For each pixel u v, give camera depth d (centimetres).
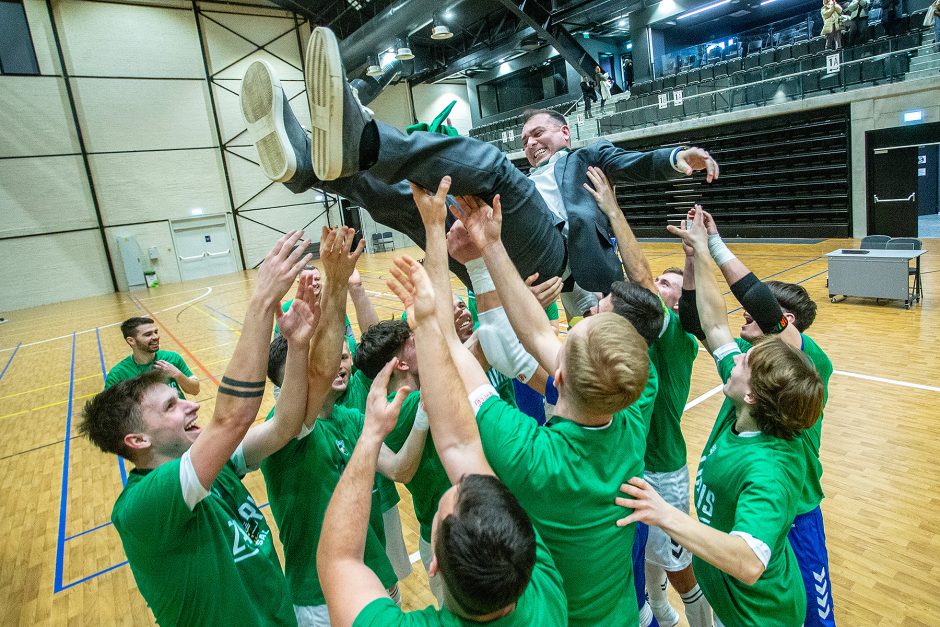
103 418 149
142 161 1792
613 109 1659
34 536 400
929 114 1107
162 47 1791
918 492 349
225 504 165
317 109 141
